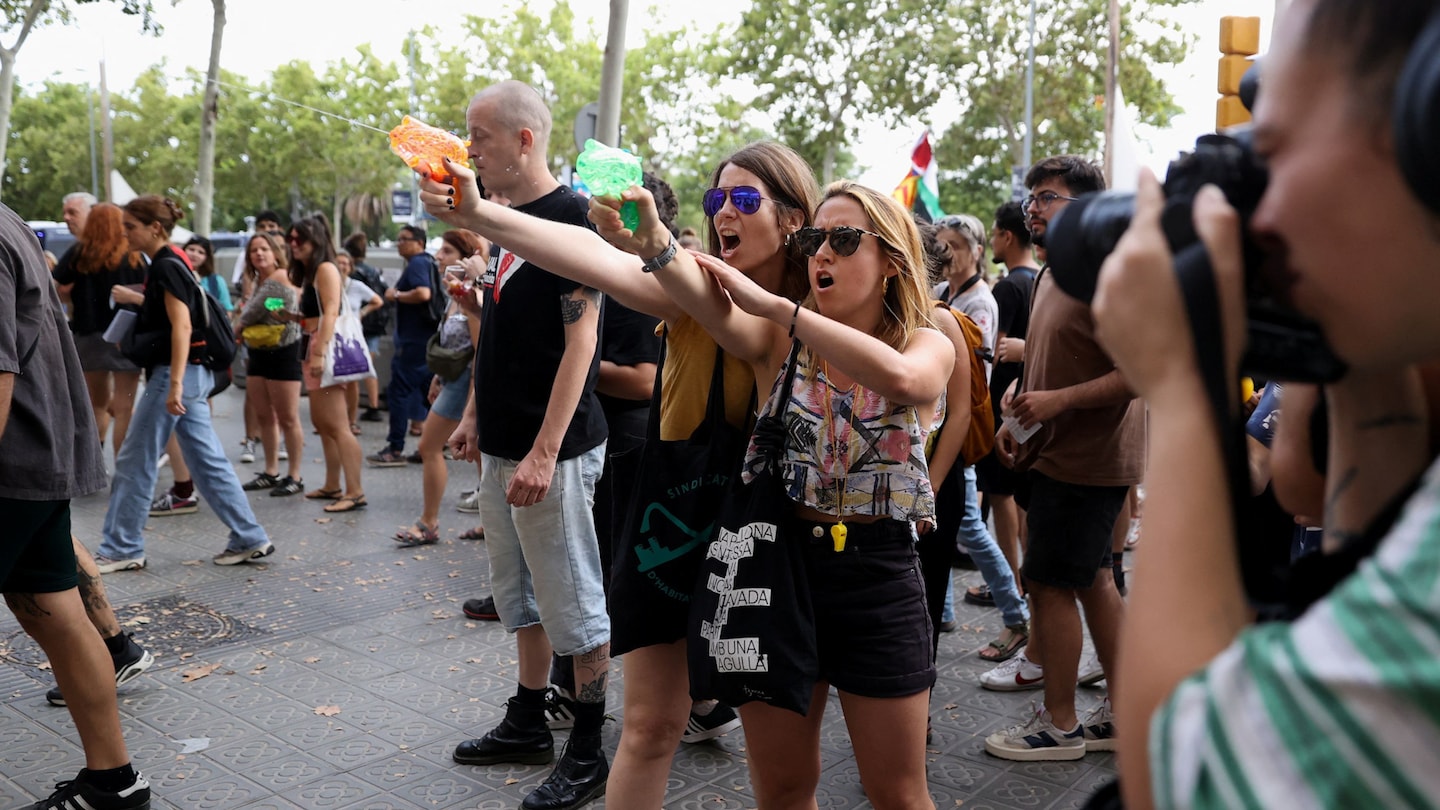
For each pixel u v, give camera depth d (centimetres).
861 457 213
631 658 254
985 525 469
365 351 748
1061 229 87
